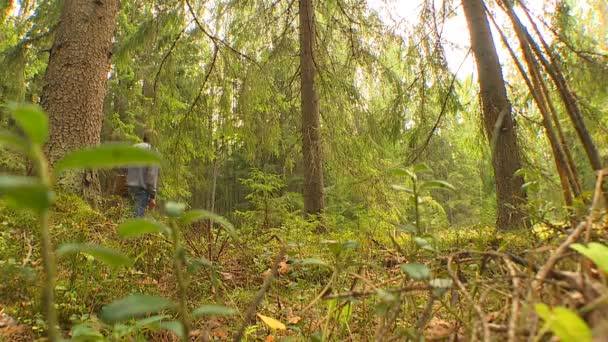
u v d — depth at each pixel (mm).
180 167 6113
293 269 2381
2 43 8070
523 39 1896
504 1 1989
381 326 965
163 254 2258
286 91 7586
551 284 803
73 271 1776
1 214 2463
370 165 6418
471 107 4727
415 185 1148
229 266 2498
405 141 5422
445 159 5793
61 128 4062
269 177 6484
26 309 1536
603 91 3850
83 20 4367
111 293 1790
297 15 7344
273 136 7117
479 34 4117
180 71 7207
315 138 6863
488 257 1159
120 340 1307
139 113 10000
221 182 15508
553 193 1879
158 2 6047
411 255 1158
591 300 666
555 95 3693
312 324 1525
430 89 4879
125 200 3850
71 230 2383
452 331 952
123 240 2348
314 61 7074
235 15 6934
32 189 428
